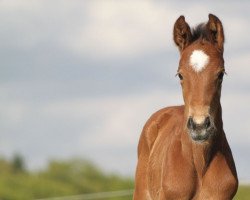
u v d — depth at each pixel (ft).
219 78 32.35
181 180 33.94
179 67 32.83
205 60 32.22
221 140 34.04
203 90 31.86
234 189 34.24
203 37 33.55
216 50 32.86
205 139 31.71
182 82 32.65
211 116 31.99
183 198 34.04
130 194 80.23
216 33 33.65
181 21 34.09
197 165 33.81
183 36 34.04
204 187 33.86
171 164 34.42
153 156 37.22
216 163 33.88
